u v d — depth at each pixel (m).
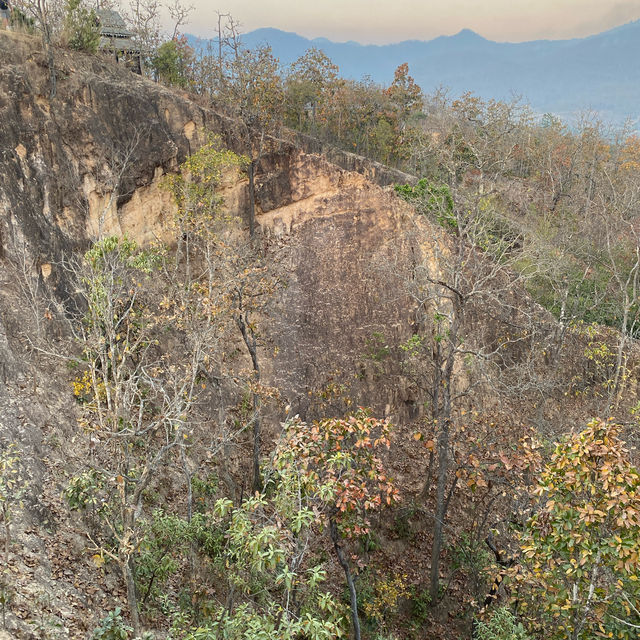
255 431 21.91
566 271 31.41
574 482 10.58
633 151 58.44
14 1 28.11
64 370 20.94
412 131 52.28
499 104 36.06
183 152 31.05
